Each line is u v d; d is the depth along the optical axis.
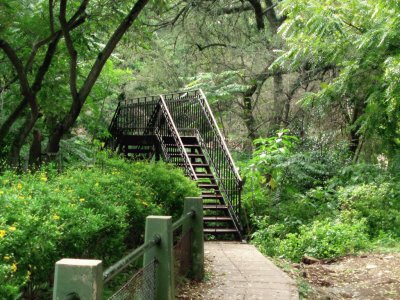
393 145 12.81
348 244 9.19
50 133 12.91
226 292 5.85
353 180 12.91
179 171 8.76
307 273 7.59
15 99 11.98
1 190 4.60
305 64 16.05
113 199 5.93
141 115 13.92
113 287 5.29
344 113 15.77
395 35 10.34
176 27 20.31
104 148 13.93
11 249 3.77
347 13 11.30
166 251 4.48
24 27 10.12
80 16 9.66
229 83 17.94
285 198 13.06
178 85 20.75
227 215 11.10
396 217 10.59
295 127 16.78
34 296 4.39
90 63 14.14
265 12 18.41
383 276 7.36
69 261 2.83
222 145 11.51
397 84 9.98
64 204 4.73
